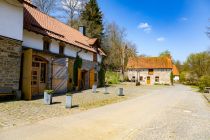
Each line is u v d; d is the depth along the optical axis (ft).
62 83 72.79
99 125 30.81
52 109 40.60
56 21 92.89
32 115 34.37
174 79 289.94
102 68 116.88
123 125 31.71
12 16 49.67
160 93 99.25
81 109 42.86
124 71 212.84
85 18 164.96
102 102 54.70
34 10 80.64
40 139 23.35
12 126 27.50
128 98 68.18
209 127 33.81
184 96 90.38
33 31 60.90
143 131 29.12
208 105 63.93
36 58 63.10
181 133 29.30
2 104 42.32
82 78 95.55
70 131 26.94
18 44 51.21
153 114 42.19
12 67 49.52
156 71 212.43
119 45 197.88
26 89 51.80
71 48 83.05
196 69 236.84
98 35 162.40
